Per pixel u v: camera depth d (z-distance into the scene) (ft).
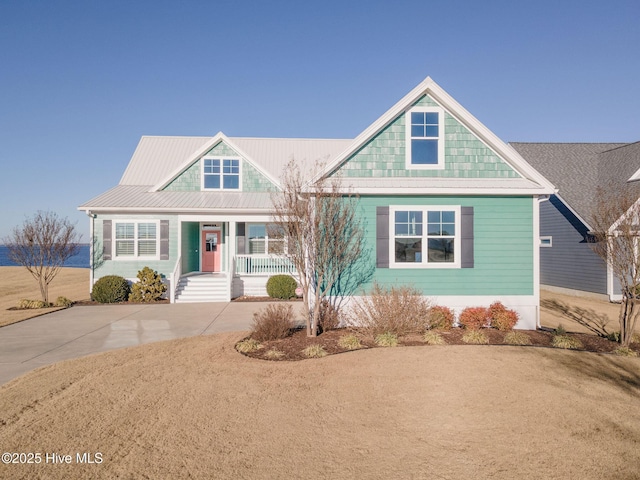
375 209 40.52
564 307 56.49
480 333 34.09
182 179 70.54
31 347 33.60
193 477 14.66
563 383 23.75
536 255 40.91
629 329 32.17
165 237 62.28
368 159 42.57
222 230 72.18
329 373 25.71
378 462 15.75
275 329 34.30
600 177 73.67
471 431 18.21
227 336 36.50
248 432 18.10
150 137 85.71
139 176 77.36
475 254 40.88
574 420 19.16
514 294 40.91
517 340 33.53
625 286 33.12
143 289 58.85
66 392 22.77
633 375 26.03
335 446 16.96
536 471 15.12
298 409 20.51
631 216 32.83
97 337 37.11
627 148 74.84
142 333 38.73
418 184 40.70
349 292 40.01
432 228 40.88
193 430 18.22
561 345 32.37
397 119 42.86
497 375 24.91
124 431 18.10
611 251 33.37
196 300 59.31
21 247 56.85
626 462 15.71
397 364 27.20
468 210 40.73
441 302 40.55
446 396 21.94
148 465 15.42
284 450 16.60
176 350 31.78
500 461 15.80
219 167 71.00
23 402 21.39
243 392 22.65
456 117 42.96
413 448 16.81
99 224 61.98
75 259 305.94
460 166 42.88
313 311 38.40
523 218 41.09
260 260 64.39
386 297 35.60
